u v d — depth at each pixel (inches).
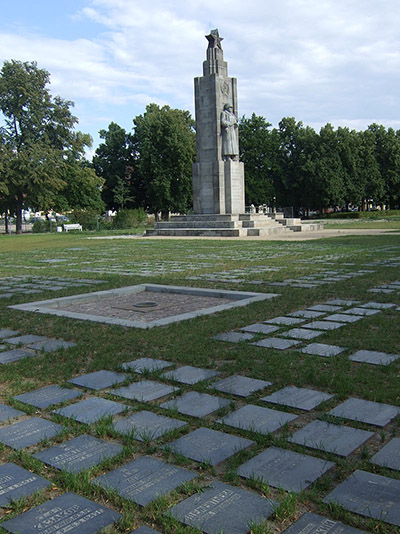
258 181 3065.9
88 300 516.4
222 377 265.4
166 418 215.8
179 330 362.0
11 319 424.5
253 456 180.5
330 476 166.7
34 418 221.0
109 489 160.7
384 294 478.9
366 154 3270.2
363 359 286.2
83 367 292.4
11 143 2287.2
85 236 1891.0
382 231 1518.2
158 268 763.4
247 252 972.6
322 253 900.0
